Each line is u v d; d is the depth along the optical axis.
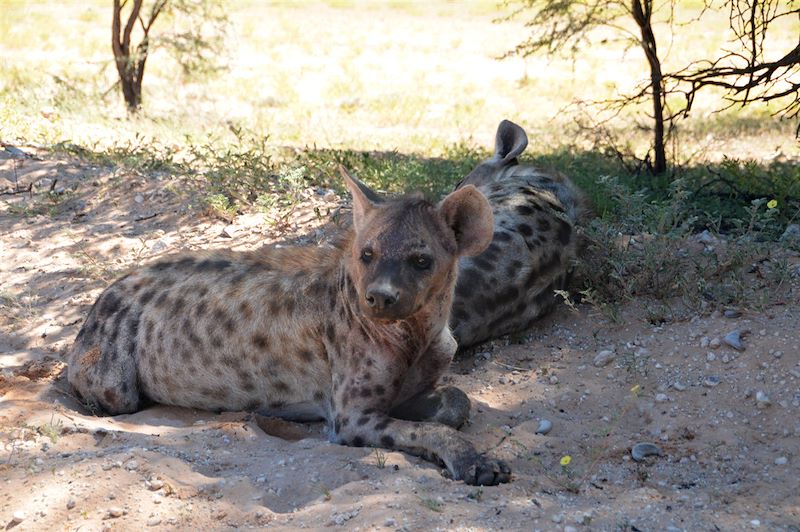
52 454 6.06
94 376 7.22
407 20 44.38
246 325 6.98
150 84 26.84
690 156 18.38
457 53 35.53
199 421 7.02
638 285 8.60
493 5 47.09
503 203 8.98
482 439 6.54
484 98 27.22
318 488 5.69
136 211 11.20
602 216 10.42
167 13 24.38
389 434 6.28
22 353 8.16
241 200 11.05
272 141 19.27
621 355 7.71
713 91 25.52
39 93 21.91
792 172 13.62
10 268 9.89
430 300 6.20
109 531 5.20
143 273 7.48
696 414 6.76
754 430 6.52
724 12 35.44
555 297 8.66
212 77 24.31
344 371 6.60
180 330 7.11
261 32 38.53
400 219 6.00
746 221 10.02
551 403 7.15
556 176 10.19
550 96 27.39
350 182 6.28
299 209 10.75
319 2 49.28
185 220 10.81
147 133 18.12
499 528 5.13
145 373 7.22
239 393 7.09
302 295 6.88
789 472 5.98
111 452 5.96
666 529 5.14
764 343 7.34
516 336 8.37
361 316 6.44
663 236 8.55
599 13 16.33
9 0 41.78
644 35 15.10
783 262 8.35
